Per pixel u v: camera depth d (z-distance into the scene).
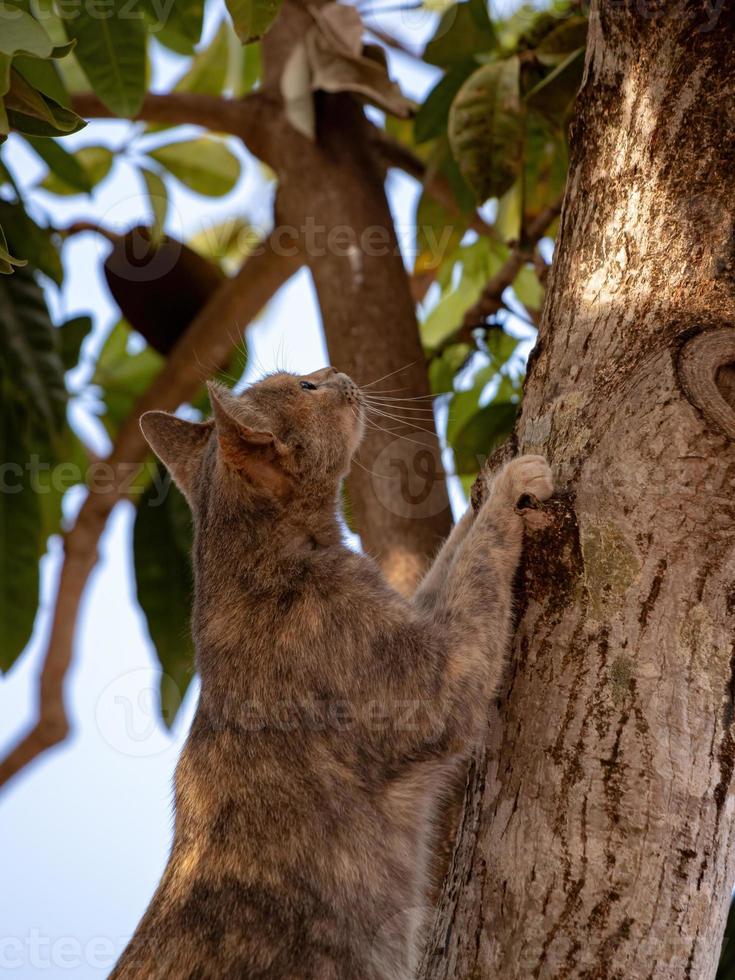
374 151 9.42
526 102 8.22
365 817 5.77
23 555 9.42
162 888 5.98
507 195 9.12
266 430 6.28
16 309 9.19
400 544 7.80
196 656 6.41
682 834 4.58
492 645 5.32
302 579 6.12
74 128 5.88
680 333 4.96
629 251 5.20
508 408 8.77
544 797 4.75
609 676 4.71
